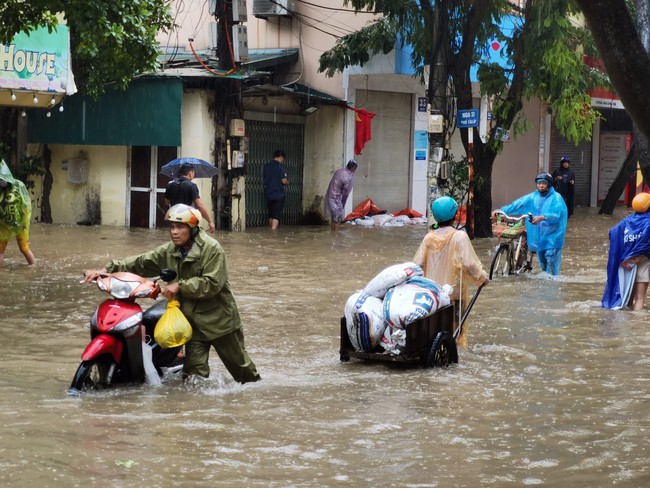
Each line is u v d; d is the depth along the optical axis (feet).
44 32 59.52
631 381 27.66
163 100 71.56
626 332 35.58
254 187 79.71
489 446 20.84
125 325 24.72
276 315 37.83
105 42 42.27
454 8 72.64
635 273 40.73
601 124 117.19
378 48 77.97
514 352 31.63
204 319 25.48
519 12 76.54
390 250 62.44
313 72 85.56
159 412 23.00
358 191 86.94
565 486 18.21
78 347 30.66
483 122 98.37
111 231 70.54
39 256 53.83
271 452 20.02
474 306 41.34
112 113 73.36
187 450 19.94
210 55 80.18
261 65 80.18
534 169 107.76
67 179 76.74
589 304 42.11
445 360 29.48
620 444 21.15
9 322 34.63
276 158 77.66
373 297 29.32
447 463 19.56
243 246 62.85
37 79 59.31
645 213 41.04
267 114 79.82
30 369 27.53
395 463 19.47
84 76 72.84
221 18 72.95
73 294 40.96
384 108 89.25
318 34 84.89
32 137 76.64
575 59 73.41
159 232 70.38
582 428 22.48
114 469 18.54
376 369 28.86
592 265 57.57
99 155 75.82
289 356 30.58
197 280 24.88
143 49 45.27
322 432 21.66
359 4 73.92
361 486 17.98
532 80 74.69
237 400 24.52
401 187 92.17
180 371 27.02
